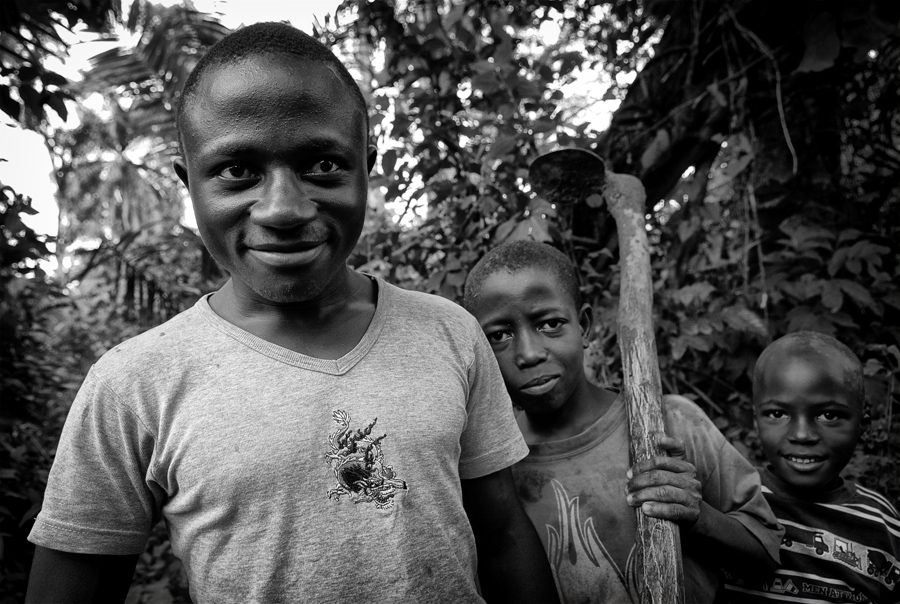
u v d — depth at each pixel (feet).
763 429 5.81
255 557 3.49
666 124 9.75
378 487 3.56
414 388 3.76
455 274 8.68
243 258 3.54
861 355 8.59
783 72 9.61
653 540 4.52
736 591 5.61
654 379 5.06
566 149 5.80
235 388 3.57
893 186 10.12
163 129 17.80
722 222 10.66
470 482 4.36
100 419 3.57
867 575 5.47
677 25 9.95
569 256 8.63
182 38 15.66
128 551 3.70
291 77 3.39
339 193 3.51
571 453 5.31
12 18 11.12
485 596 4.72
